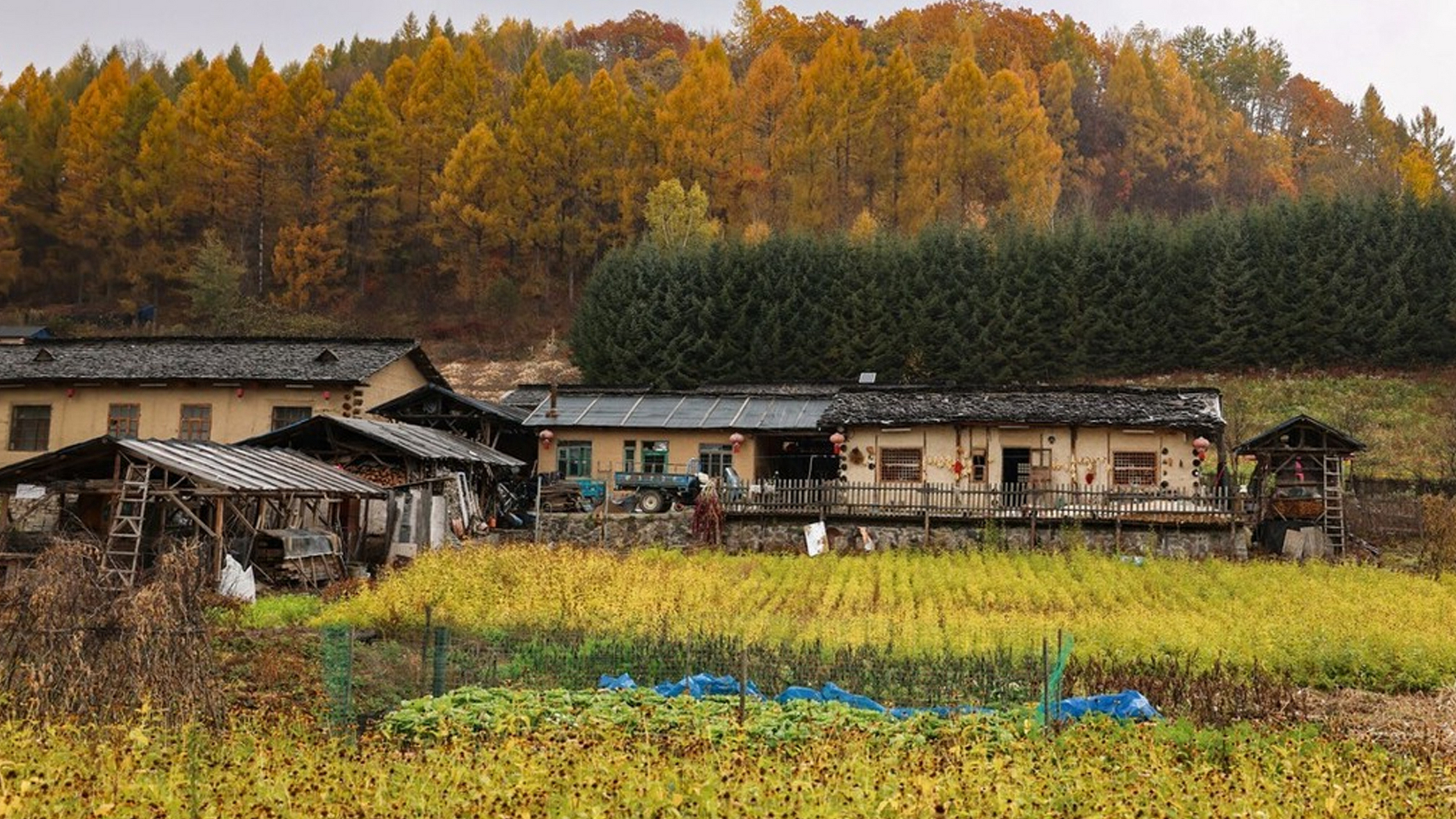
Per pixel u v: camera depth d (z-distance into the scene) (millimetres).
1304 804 10891
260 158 88000
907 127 90688
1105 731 13859
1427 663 19453
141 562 26750
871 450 37406
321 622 21578
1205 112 110750
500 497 39031
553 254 87500
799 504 35062
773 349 60562
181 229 88688
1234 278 60531
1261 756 12727
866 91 90812
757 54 121062
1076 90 111438
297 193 87875
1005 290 60875
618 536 35344
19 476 26891
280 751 12039
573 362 64562
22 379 41281
